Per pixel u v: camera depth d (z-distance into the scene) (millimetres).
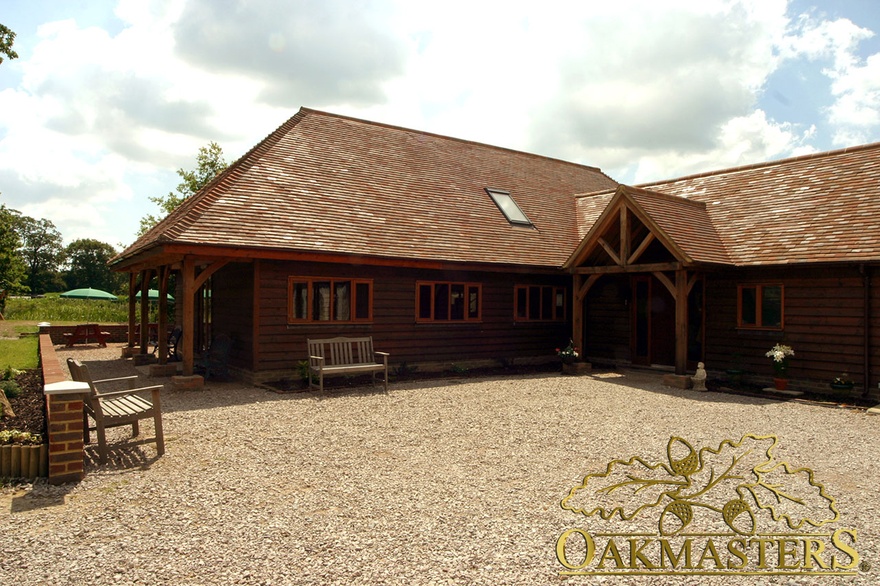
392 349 14773
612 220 14812
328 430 8641
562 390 12789
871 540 5027
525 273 17031
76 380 7977
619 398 11875
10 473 6262
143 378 13938
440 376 14602
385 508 5539
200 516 5285
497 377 14766
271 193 13977
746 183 17406
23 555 4461
